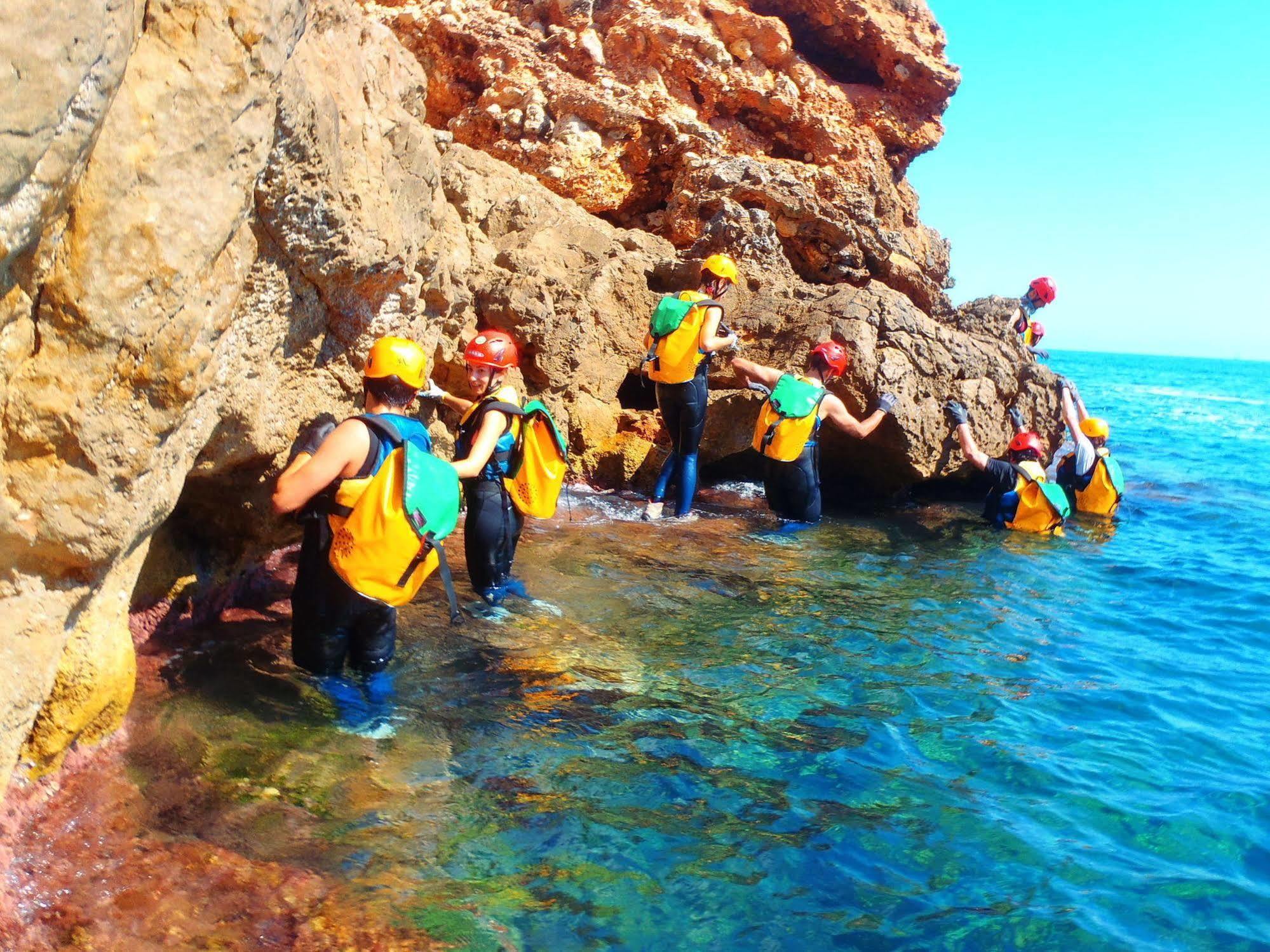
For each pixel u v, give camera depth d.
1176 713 4.88
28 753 3.00
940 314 11.03
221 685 4.07
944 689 4.97
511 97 11.58
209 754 3.54
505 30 12.09
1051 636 6.02
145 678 4.02
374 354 4.01
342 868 3.01
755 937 2.92
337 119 3.86
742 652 5.22
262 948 2.61
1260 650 5.98
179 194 2.55
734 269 8.04
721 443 9.09
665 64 11.94
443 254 7.08
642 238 9.88
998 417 10.07
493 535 5.43
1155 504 10.99
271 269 3.80
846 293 9.47
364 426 3.85
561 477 5.55
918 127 13.03
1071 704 4.91
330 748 3.72
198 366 2.74
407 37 12.17
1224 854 3.55
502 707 4.25
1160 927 3.11
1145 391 42.97
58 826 2.96
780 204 10.57
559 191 11.16
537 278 8.45
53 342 2.40
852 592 6.58
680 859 3.28
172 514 4.52
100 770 3.27
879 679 5.03
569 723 4.18
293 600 4.12
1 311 2.23
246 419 4.08
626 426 9.09
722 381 9.29
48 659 2.68
